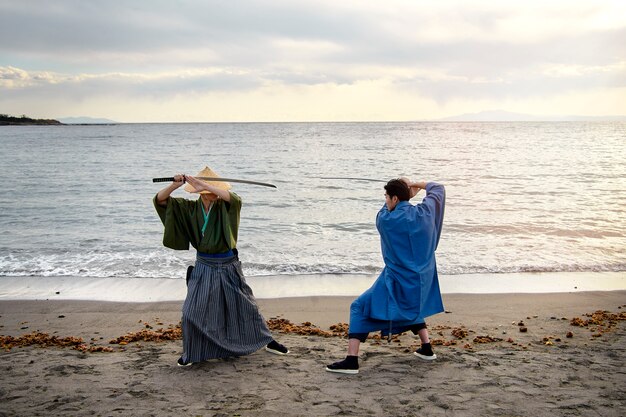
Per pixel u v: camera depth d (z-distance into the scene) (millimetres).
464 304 8500
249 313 5270
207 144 67500
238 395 4457
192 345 5035
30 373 4988
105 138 87875
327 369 4984
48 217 17781
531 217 17297
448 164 37656
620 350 5738
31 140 79375
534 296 9039
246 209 19203
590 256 12219
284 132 121000
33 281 10031
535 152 50219
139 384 4699
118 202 21016
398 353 5621
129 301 8766
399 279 4828
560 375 4879
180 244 5062
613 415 4047
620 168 33969
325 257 12203
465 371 4977
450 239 14070
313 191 23844
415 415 4059
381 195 22625
